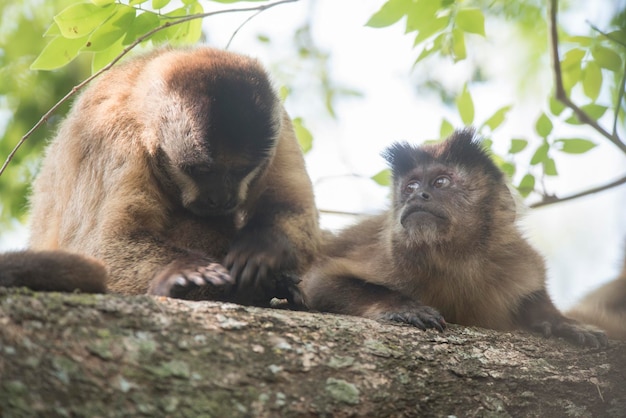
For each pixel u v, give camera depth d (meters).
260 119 13.00
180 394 8.45
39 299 8.48
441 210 13.75
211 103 12.77
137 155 12.86
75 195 13.21
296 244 13.30
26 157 18.44
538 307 13.55
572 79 15.29
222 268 11.62
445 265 13.68
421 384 9.84
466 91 15.96
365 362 9.68
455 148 14.53
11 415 7.60
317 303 13.34
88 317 8.55
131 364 8.41
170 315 9.02
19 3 19.31
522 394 10.24
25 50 19.02
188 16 12.50
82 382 8.06
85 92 13.84
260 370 9.02
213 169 12.70
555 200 15.22
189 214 13.17
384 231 14.71
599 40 15.25
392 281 13.91
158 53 14.30
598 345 11.30
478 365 10.30
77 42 12.42
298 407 8.96
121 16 12.41
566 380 10.52
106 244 12.35
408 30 14.06
